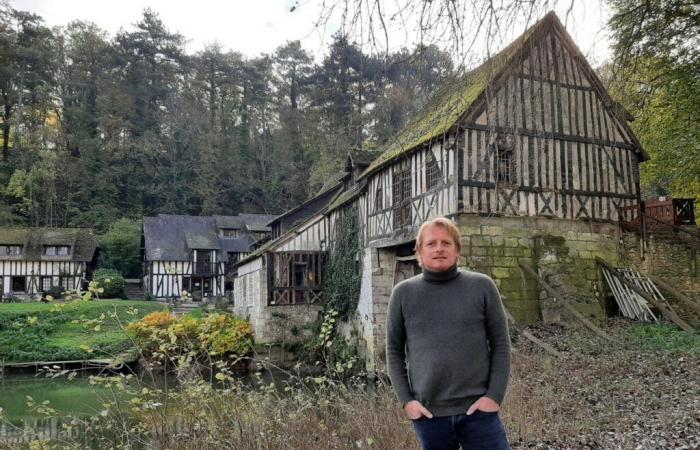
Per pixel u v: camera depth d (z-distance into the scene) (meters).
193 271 37.28
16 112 48.38
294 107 48.97
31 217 44.34
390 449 4.60
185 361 5.58
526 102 12.74
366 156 19.47
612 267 12.86
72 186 47.00
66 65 51.47
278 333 18.64
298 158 47.72
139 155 49.75
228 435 4.98
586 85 13.45
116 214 46.88
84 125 49.78
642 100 6.86
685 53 10.09
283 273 19.08
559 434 5.44
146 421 5.29
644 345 9.78
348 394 5.89
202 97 54.28
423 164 13.51
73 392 13.06
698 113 12.61
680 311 12.73
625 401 6.71
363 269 16.23
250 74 55.16
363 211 16.88
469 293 2.40
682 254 13.60
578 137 13.30
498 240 12.34
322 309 19.17
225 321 18.73
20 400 12.19
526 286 12.45
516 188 12.57
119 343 18.58
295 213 25.77
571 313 12.17
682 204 14.20
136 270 41.59
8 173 45.53
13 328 20.17
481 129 12.31
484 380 2.34
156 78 54.44
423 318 2.42
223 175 51.28
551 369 8.38
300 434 5.09
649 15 5.11
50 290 34.16
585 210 13.22
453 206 12.16
